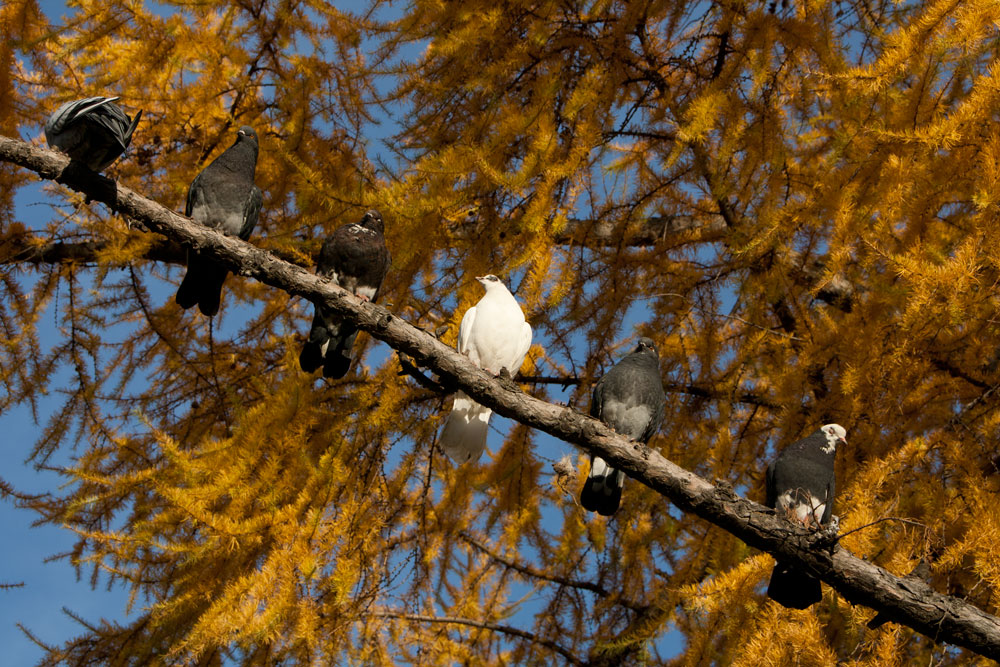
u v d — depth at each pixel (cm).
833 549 534
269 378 872
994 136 544
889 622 539
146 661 698
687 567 664
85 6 805
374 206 670
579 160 678
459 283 758
